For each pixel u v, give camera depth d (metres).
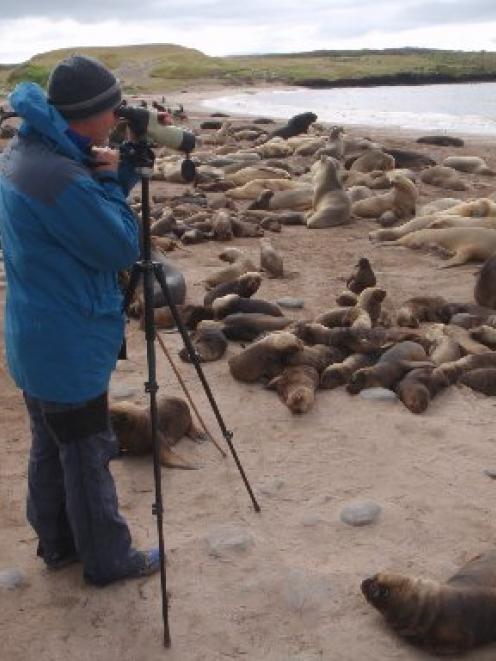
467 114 31.52
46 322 2.60
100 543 2.96
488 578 2.81
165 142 2.76
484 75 62.59
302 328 5.34
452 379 4.84
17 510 3.60
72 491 2.86
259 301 6.03
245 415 4.52
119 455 4.04
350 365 4.89
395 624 2.70
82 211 2.47
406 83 61.00
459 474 3.85
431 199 11.88
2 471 3.95
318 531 3.40
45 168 2.46
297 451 4.11
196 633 2.81
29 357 2.65
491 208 9.29
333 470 3.92
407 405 4.55
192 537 3.36
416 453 4.06
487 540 3.31
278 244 9.10
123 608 2.93
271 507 3.60
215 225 9.29
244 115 32.53
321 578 3.06
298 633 2.80
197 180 13.88
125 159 2.72
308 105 39.25
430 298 6.21
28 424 4.48
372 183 12.51
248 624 2.85
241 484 3.80
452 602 2.61
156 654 2.71
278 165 14.95
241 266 7.36
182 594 3.01
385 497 3.66
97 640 2.79
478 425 4.37
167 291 3.05
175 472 3.90
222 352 5.37
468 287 7.13
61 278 2.57
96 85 2.52
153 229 9.29
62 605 2.96
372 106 37.75
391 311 6.43
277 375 4.91
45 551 3.13
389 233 9.09
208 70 63.75
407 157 15.39
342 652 2.70
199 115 31.72
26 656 2.72
